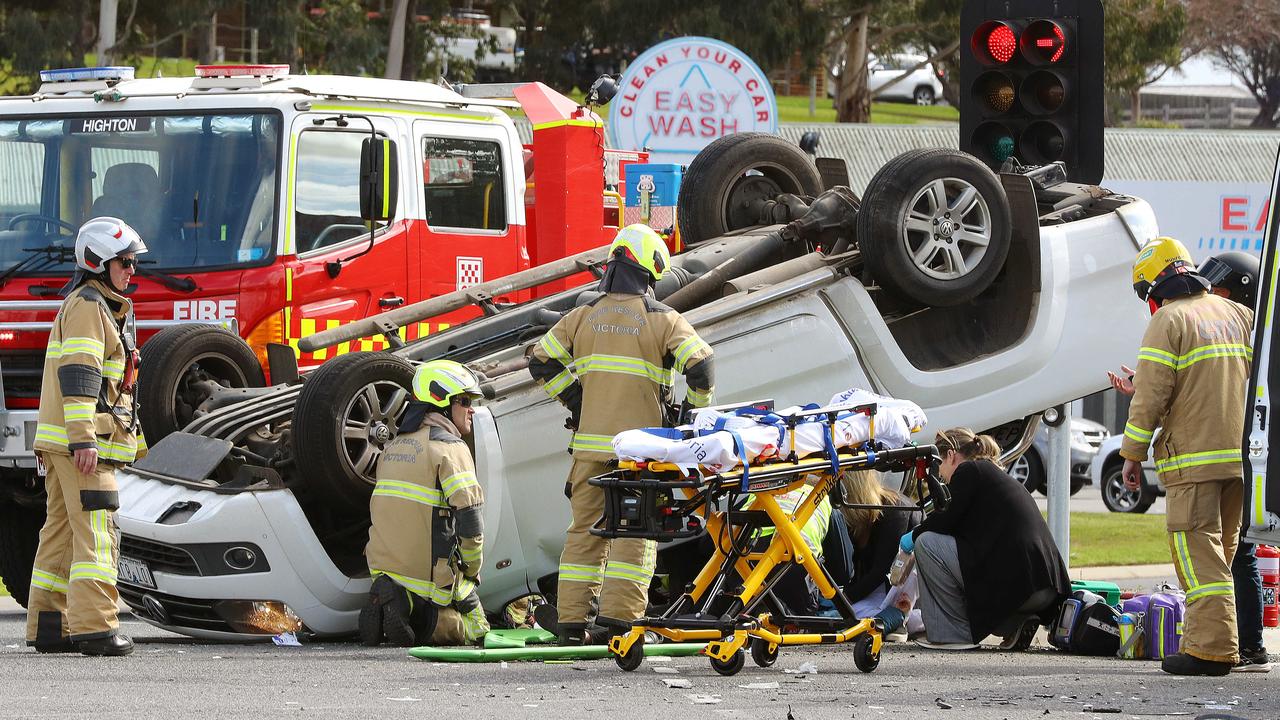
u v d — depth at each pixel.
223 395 21.28
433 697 14.74
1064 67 23.50
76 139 23.97
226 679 15.88
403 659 17.62
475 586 19.19
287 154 23.33
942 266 22.19
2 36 66.81
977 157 23.97
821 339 21.53
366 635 18.80
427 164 25.11
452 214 25.47
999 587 18.72
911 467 17.06
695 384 17.47
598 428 17.69
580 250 26.86
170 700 14.39
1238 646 17.12
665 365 17.83
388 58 75.44
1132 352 23.53
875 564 19.39
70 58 68.56
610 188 30.42
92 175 23.86
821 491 16.80
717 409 16.83
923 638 19.94
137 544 19.62
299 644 19.27
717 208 24.97
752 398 21.17
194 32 80.88
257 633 19.41
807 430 16.20
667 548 20.83
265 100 23.48
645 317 17.72
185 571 19.23
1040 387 23.03
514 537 19.94
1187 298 17.38
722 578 16.78
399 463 18.73
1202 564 16.88
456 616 18.88
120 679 15.84
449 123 25.47
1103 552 33.22
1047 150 23.78
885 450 16.72
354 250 24.05
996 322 23.20
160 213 23.44
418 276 24.84
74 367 17.44
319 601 19.17
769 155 25.38
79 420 17.36
